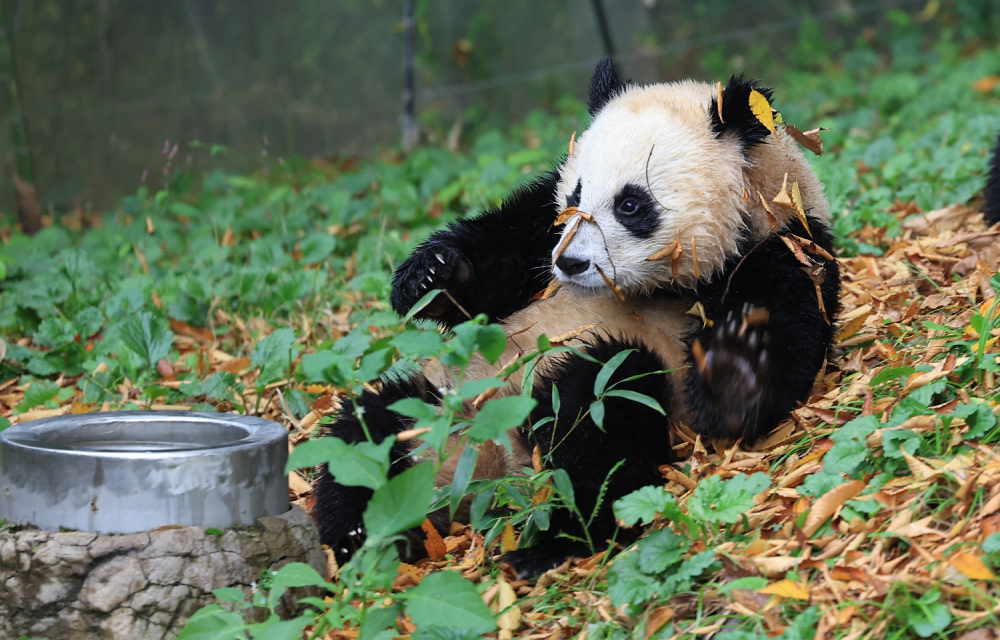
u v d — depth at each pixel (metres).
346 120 13.93
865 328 4.62
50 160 11.14
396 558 3.17
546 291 4.38
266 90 13.09
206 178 11.48
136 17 11.82
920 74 14.66
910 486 3.14
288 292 6.40
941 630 2.59
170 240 8.59
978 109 9.89
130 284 6.89
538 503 3.46
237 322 6.31
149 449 3.55
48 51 11.13
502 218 4.61
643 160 3.82
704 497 3.23
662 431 3.70
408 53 13.66
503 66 15.73
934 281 5.03
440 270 4.37
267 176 10.91
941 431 3.34
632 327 4.02
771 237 3.95
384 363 2.88
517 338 4.10
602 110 4.28
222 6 12.59
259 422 3.60
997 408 3.35
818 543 3.07
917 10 17.62
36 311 6.65
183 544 3.09
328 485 3.78
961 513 2.99
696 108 3.97
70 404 5.44
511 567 3.48
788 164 4.08
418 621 2.64
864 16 17.72
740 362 3.69
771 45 17.34
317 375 2.93
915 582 2.75
